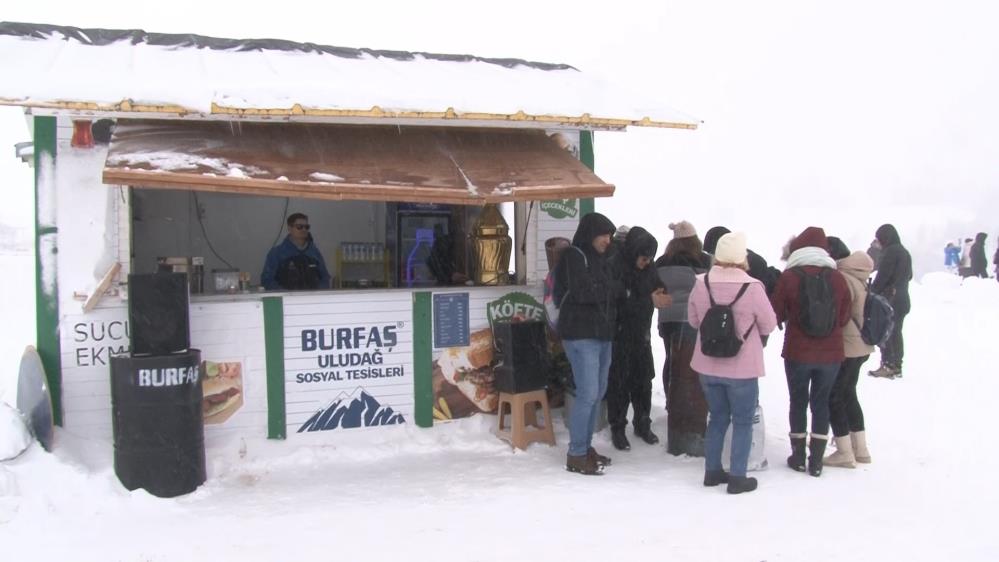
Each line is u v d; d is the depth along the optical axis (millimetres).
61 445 5219
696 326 5402
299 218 6980
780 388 8727
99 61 5664
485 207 6727
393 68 6688
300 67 6293
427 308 6285
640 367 6391
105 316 5488
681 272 6246
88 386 5469
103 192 5496
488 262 6688
